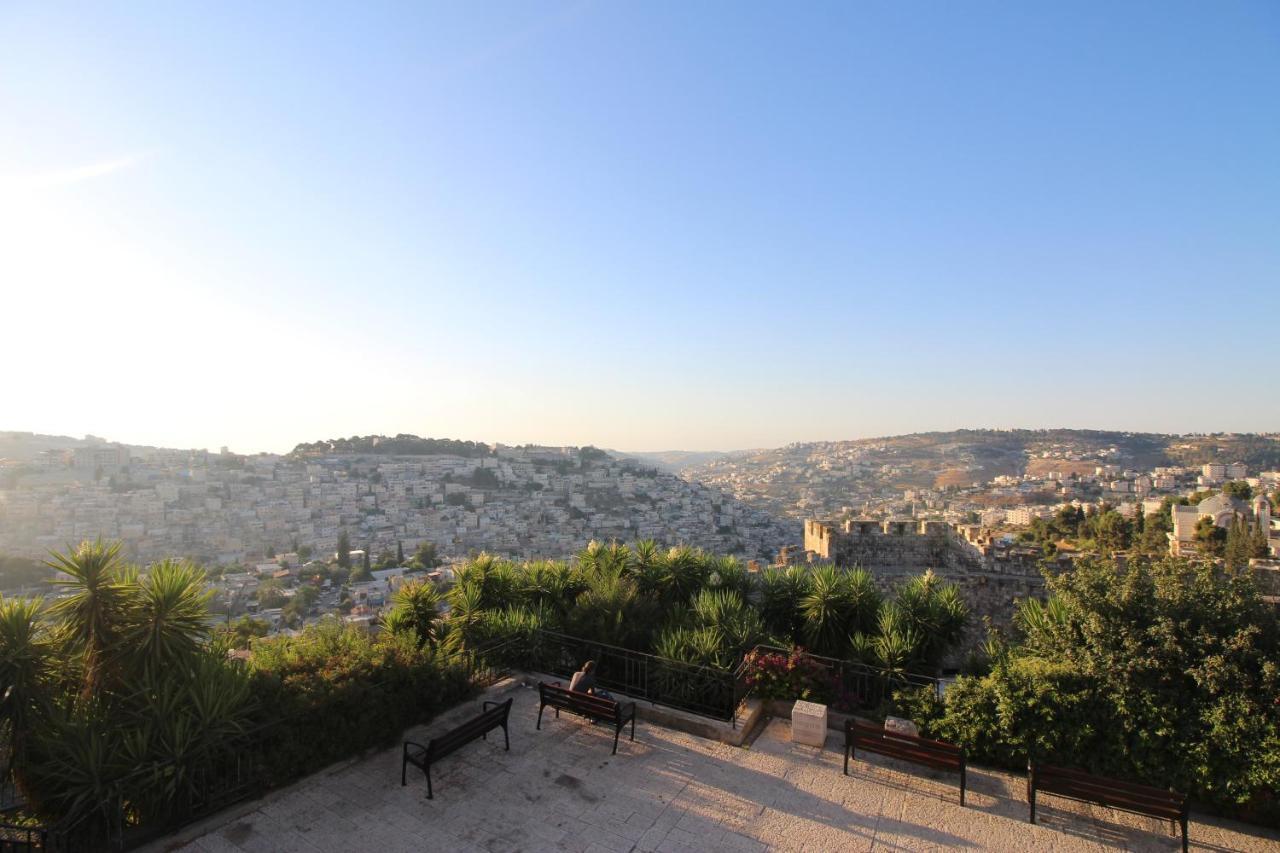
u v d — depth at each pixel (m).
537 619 11.51
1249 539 32.44
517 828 6.56
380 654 8.69
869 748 7.47
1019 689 7.64
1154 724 6.85
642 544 14.95
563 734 8.77
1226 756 6.49
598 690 9.64
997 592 16.17
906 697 8.75
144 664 6.73
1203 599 7.37
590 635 11.66
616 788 7.37
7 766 6.14
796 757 8.16
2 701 6.00
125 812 6.32
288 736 7.21
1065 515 51.78
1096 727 7.15
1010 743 7.45
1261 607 7.21
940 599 11.42
